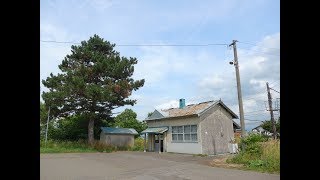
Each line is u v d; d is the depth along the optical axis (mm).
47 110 36562
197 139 28531
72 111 36750
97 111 37438
